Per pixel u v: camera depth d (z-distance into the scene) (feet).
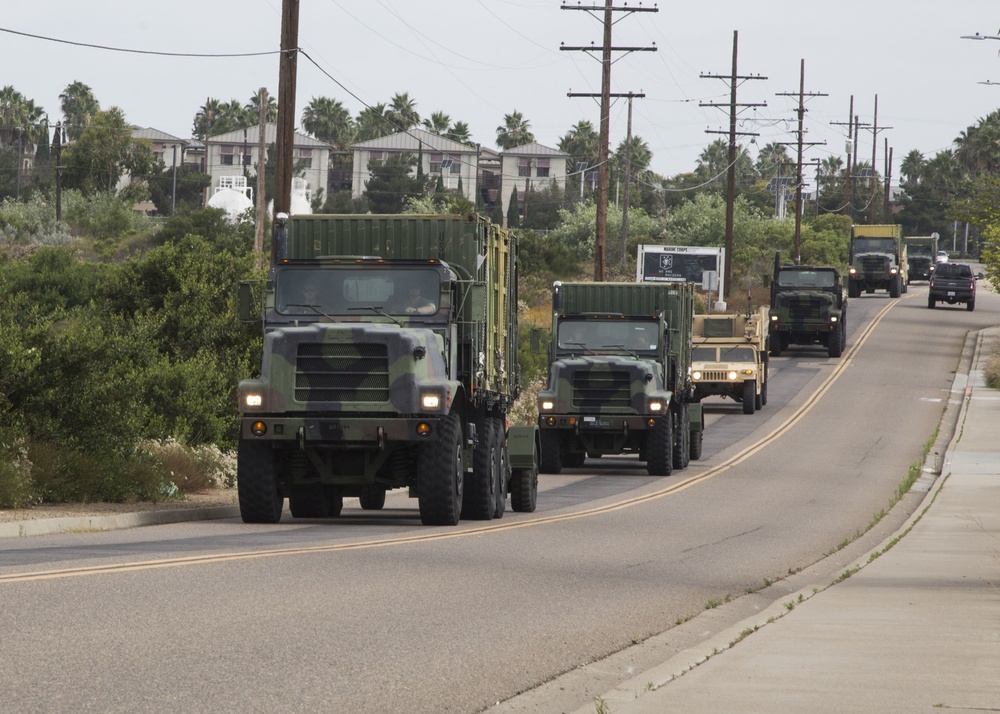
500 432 250.98
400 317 222.07
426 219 231.91
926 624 130.41
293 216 233.55
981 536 236.84
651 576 171.32
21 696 85.05
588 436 384.88
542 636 120.37
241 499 220.64
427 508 218.79
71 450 248.73
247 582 140.36
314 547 177.58
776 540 231.50
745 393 586.86
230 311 358.84
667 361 392.68
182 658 99.40
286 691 90.68
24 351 249.75
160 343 350.64
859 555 213.46
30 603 118.93
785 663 106.52
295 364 211.61
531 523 239.91
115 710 82.74
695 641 123.85
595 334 386.73
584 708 88.63
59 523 204.03
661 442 376.48
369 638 112.98
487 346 238.27
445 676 99.66
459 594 142.41
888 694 93.09
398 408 209.97
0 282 275.18
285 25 352.69
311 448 218.18
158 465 266.98
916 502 320.50
